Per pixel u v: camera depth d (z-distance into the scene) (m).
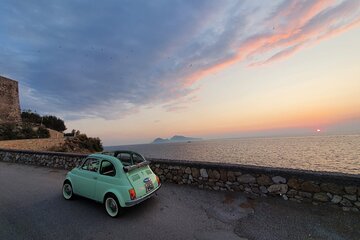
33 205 5.39
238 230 3.88
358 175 4.25
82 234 3.87
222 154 51.94
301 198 4.79
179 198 5.63
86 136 38.84
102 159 5.19
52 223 4.35
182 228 4.02
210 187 6.21
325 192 4.51
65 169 10.02
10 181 8.00
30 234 3.90
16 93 32.28
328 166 27.95
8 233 3.95
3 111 30.03
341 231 3.62
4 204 5.50
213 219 4.36
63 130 54.03
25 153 12.35
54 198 5.92
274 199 5.11
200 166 6.46
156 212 4.79
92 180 5.12
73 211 4.96
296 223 3.99
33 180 8.09
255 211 4.62
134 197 4.45
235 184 5.79
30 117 45.16
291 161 34.56
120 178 4.62
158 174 7.40
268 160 36.62
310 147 69.31
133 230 3.98
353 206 4.19
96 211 4.95
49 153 11.07
